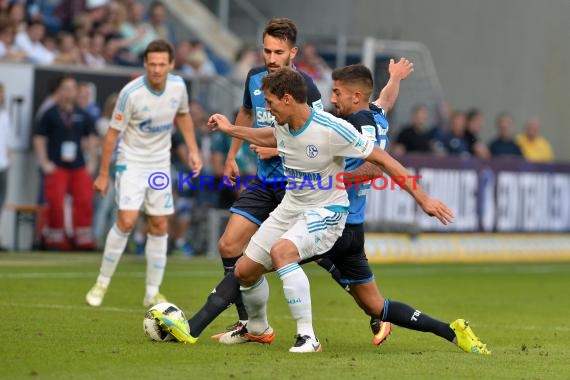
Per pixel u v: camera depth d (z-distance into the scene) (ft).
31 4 194.49
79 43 186.29
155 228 101.91
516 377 64.64
